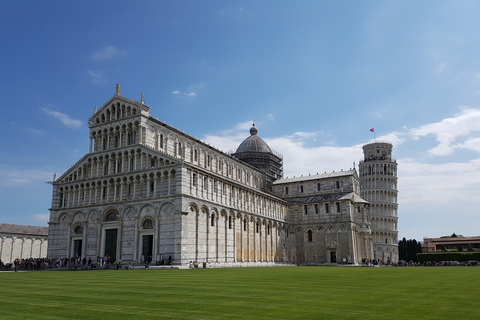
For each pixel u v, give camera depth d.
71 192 87.38
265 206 106.38
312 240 118.06
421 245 185.38
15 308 17.84
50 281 34.47
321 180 126.38
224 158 109.00
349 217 113.31
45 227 129.25
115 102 85.50
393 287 27.31
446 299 20.47
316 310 16.86
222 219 83.38
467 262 113.31
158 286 27.92
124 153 81.06
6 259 110.69
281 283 30.69
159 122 84.81
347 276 41.44
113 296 21.88
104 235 80.12
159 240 72.44
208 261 76.38
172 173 74.19
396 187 166.38
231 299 20.36
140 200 75.75
